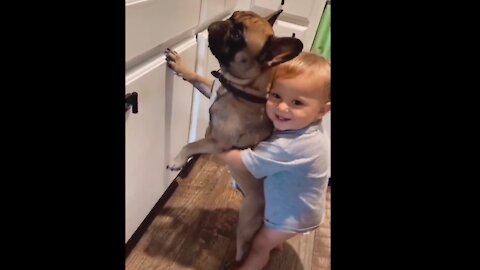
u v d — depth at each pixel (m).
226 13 0.65
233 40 0.43
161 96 0.59
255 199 0.52
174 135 0.66
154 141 0.60
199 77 0.57
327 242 0.54
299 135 0.45
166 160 0.66
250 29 0.42
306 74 0.42
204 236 0.58
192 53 0.64
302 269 0.54
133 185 0.57
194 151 0.54
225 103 0.48
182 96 0.66
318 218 0.50
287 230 0.50
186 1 0.60
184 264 0.56
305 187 0.47
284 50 0.42
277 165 0.47
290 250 0.55
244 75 0.45
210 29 0.44
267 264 0.54
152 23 0.51
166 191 0.67
